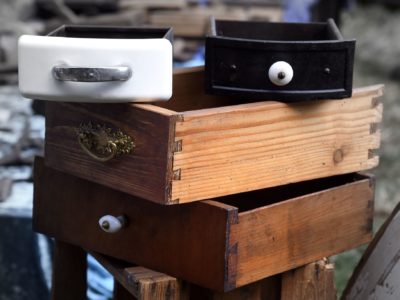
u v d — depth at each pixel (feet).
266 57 4.81
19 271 6.71
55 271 5.80
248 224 4.56
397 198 13.83
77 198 5.29
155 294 4.65
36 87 4.48
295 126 4.93
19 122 8.73
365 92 5.30
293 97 4.83
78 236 5.33
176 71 5.68
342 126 5.22
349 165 5.34
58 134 5.00
